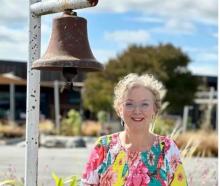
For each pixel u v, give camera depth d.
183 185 4.09
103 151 4.14
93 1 4.43
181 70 48.16
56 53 4.57
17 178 7.11
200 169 7.95
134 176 4.05
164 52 47.97
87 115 50.59
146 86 4.10
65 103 49.81
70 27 4.59
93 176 4.13
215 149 19.77
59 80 49.50
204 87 52.81
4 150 21.42
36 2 5.05
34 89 5.10
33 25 5.06
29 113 5.09
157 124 13.86
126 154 4.09
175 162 4.10
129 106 4.07
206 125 28.89
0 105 48.03
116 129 27.28
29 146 5.10
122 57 48.06
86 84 47.44
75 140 24.53
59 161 16.77
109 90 46.62
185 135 20.66
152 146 4.09
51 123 34.22
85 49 4.61
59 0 4.67
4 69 52.09
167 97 46.94
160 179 4.05
